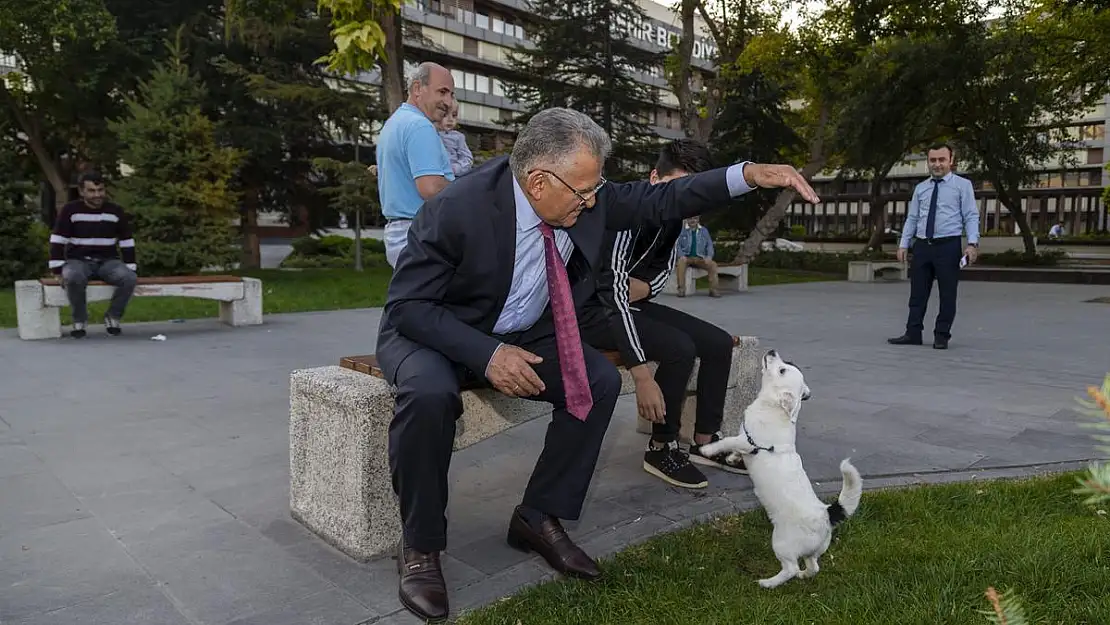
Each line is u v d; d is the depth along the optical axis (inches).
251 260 890.1
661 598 93.1
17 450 159.2
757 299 524.7
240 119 822.5
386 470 107.3
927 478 139.6
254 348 297.6
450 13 2050.9
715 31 818.2
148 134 602.9
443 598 92.5
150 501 130.6
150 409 195.9
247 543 113.6
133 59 776.3
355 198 794.2
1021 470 143.5
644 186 111.5
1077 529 109.7
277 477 143.6
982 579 95.0
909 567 99.3
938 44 811.4
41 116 847.1
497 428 117.5
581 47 975.6
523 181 96.0
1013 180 894.4
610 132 989.8
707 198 104.0
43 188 973.2
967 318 402.0
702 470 148.5
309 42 836.6
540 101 1009.5
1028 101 844.0
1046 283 688.4
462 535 118.0
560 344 101.0
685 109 787.4
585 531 117.6
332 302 470.9
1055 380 232.5
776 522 97.5
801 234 2034.9
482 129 2114.9
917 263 301.9
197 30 807.7
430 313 97.8
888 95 828.0
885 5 834.8
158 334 335.6
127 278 322.3
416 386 92.0
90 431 174.6
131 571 103.7
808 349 296.7
